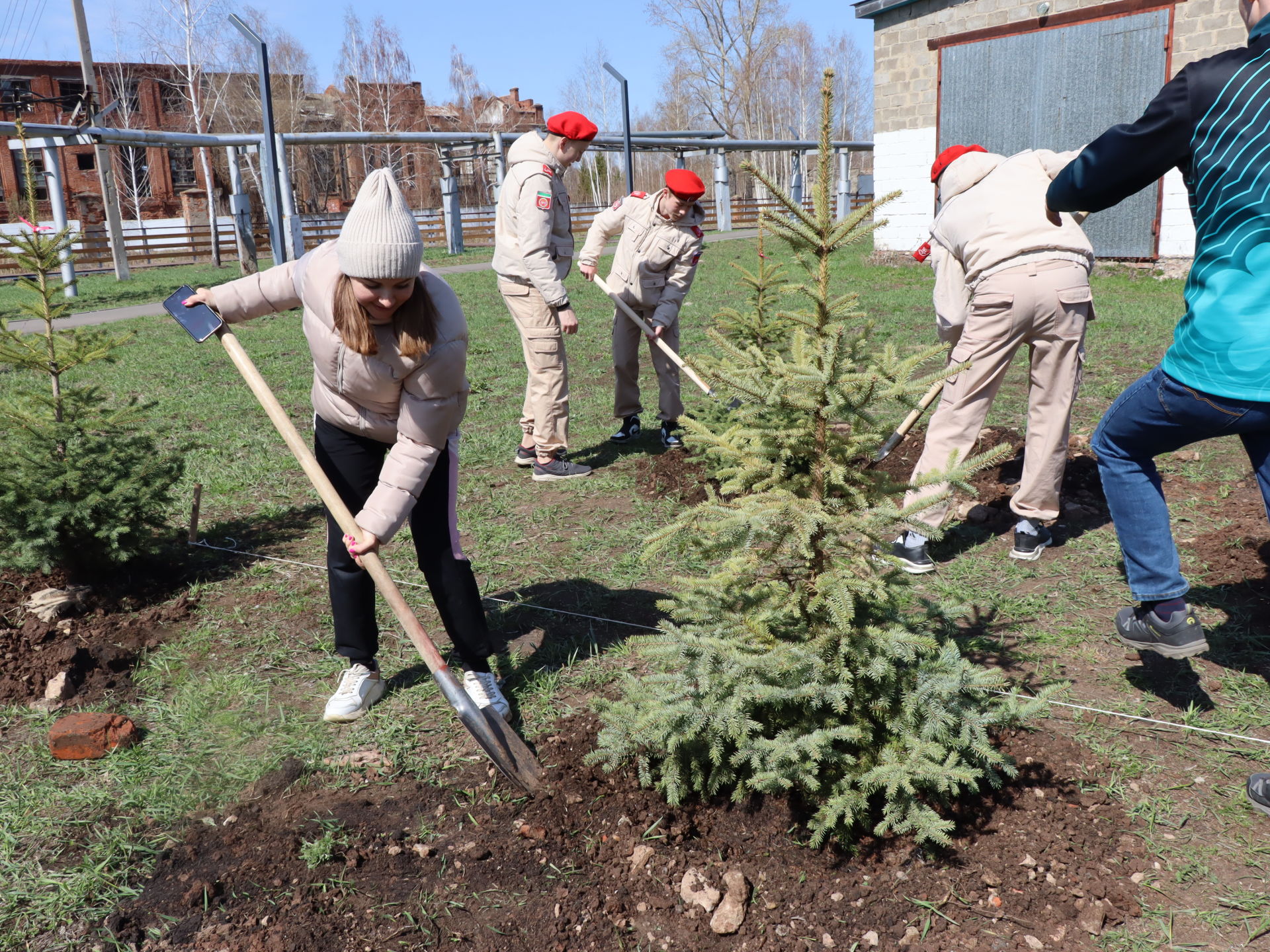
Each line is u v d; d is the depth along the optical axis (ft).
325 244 9.39
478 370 29.76
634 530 16.02
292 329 40.70
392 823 8.77
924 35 52.34
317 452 10.20
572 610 13.14
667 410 20.54
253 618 13.14
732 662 8.18
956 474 8.27
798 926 7.51
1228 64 7.86
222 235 100.63
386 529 9.02
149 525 14.46
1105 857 8.04
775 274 17.75
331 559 10.30
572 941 7.49
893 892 7.74
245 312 9.69
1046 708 8.69
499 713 10.22
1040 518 13.99
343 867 8.20
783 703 8.43
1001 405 22.41
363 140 79.77
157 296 60.13
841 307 9.20
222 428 23.61
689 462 18.38
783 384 7.92
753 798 8.79
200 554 15.47
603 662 11.64
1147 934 7.29
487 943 7.47
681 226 19.34
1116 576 13.41
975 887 7.74
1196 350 8.34
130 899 7.92
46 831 8.72
